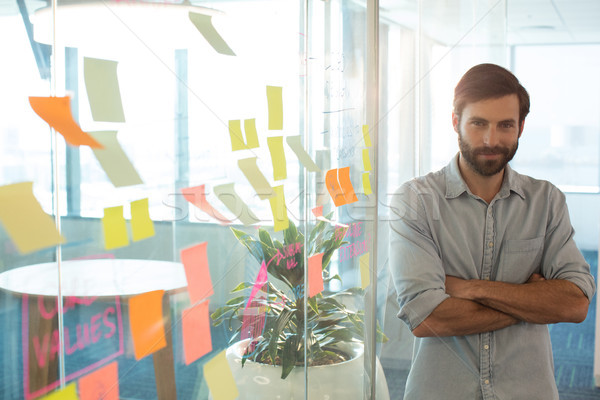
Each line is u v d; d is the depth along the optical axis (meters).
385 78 1.08
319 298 0.84
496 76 1.05
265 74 0.66
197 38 0.53
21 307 0.35
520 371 1.05
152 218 0.47
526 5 4.97
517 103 1.05
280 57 0.69
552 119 6.15
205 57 0.54
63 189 0.38
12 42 0.35
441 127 1.31
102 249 0.42
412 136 1.22
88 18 0.41
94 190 0.41
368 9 0.97
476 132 1.05
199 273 0.54
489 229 1.08
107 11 0.43
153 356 0.47
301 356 0.77
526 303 1.01
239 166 0.61
